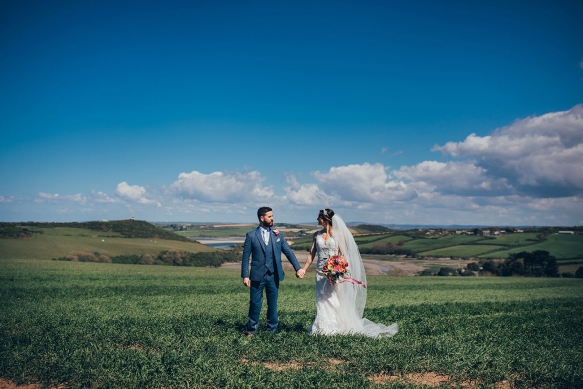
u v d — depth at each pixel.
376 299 23.41
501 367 7.23
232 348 8.29
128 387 6.17
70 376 6.64
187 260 92.06
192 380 6.40
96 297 20.22
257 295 9.81
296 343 8.61
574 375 6.79
